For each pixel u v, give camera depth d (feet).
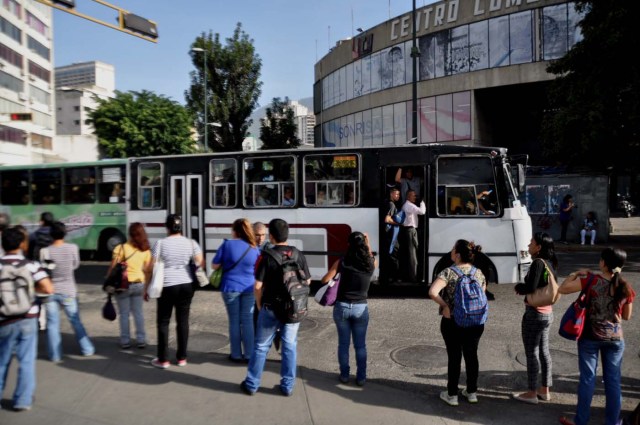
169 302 19.38
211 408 16.08
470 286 15.90
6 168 52.75
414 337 24.56
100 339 23.73
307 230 34.47
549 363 16.87
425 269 32.55
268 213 35.35
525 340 16.84
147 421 15.15
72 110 295.28
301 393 17.35
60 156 136.36
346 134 148.66
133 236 22.07
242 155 35.99
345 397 17.10
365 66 139.03
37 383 17.97
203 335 24.95
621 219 109.29
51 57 158.30
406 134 127.44
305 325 26.99
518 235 31.81
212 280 20.16
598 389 18.30
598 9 57.47
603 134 55.88
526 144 126.82
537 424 15.37
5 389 17.44
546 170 80.48
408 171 33.37
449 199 32.50
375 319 27.86
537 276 16.02
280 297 16.57
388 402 16.78
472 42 113.80
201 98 108.68
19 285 15.30
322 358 21.65
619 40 53.52
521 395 17.06
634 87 54.95
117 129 99.66
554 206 65.16
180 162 37.73
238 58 107.65
